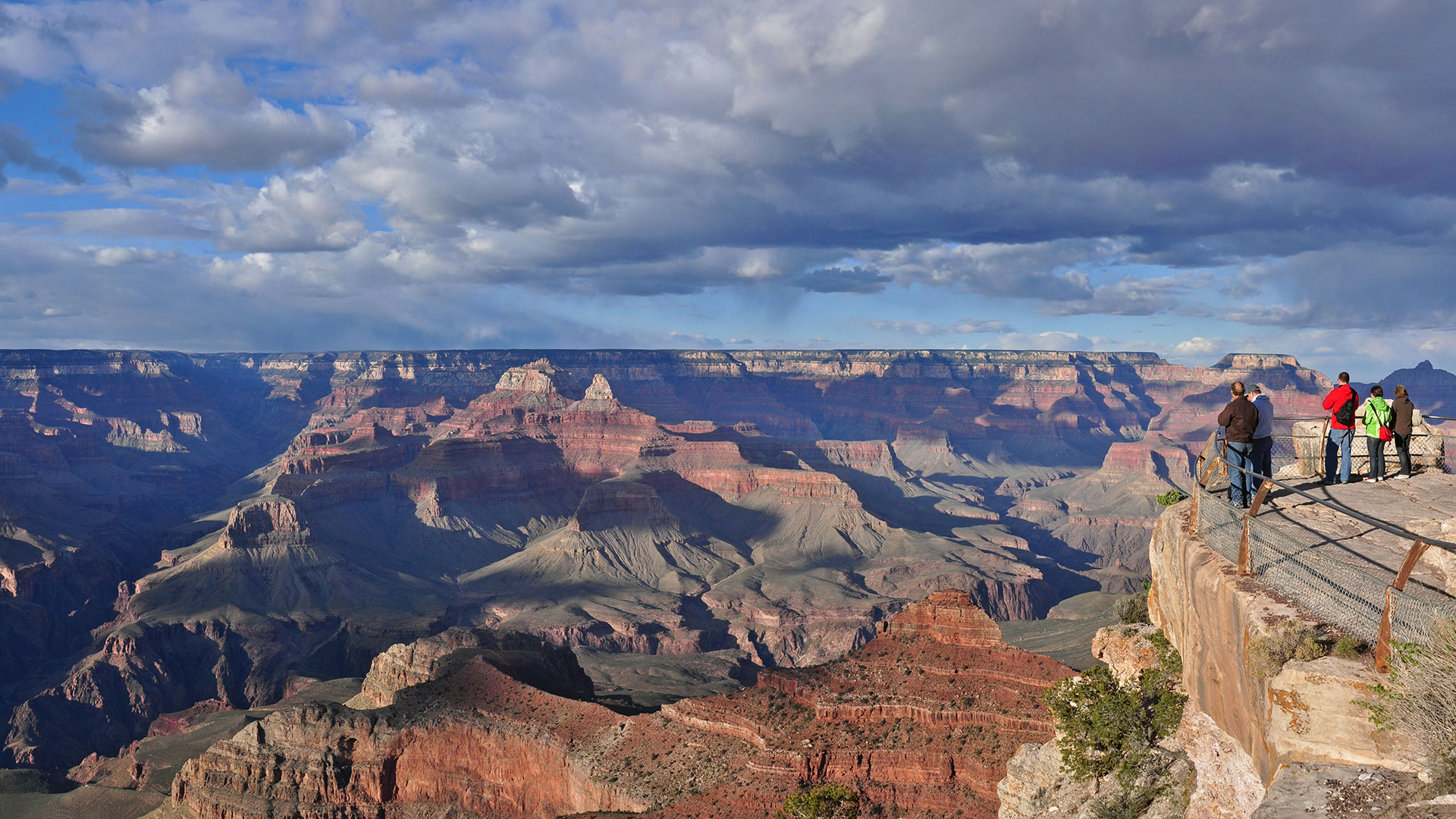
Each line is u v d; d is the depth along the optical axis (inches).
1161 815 973.2
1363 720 594.2
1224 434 1015.0
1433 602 567.8
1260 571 816.3
